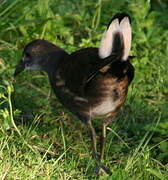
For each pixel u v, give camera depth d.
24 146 14.16
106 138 15.07
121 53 12.79
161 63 18.16
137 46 18.72
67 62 14.09
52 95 16.50
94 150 13.91
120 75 13.13
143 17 19.22
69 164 13.82
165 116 15.73
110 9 19.64
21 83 16.70
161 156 14.36
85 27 18.88
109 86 13.30
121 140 14.62
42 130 15.09
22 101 15.98
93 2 20.11
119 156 14.48
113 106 13.70
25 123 15.15
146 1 20.02
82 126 15.48
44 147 14.42
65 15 19.08
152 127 14.63
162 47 18.86
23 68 15.41
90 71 13.09
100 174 13.73
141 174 13.69
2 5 17.89
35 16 18.34
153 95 16.94
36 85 16.89
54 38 18.19
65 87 13.98
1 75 16.53
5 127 14.31
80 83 13.48
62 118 15.61
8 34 18.08
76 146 14.63
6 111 14.31
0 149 13.73
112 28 12.70
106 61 12.61
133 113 16.08
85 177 13.63
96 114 13.87
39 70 16.23
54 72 14.62
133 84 17.05
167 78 17.53
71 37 18.39
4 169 13.12
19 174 13.12
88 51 13.77
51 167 13.46
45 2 18.44
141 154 14.15
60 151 14.44
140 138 15.21
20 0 18.12
